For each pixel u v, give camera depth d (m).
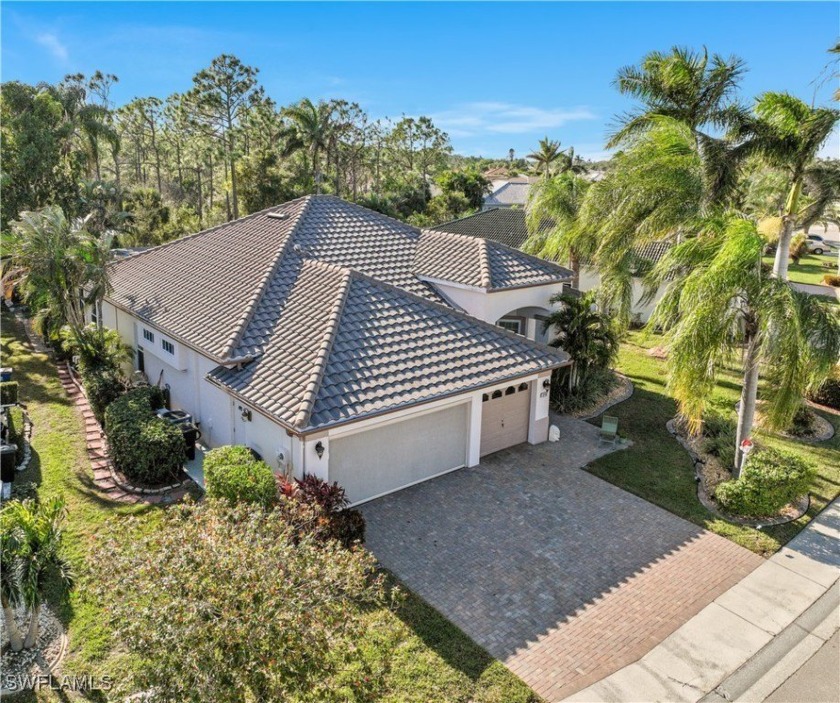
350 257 23.00
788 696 10.70
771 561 14.48
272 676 7.34
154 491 16.41
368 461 16.27
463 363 17.34
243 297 19.59
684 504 16.75
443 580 13.34
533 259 24.17
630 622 12.31
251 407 15.25
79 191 45.81
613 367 26.77
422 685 10.52
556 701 10.38
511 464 18.70
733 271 14.72
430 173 101.69
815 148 16.77
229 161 62.88
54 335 25.41
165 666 7.11
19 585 9.92
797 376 14.70
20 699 9.84
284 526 9.77
